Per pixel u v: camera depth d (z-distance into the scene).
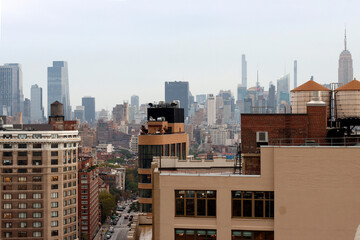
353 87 51.31
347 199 34.28
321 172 34.56
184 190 36.34
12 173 169.75
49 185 171.25
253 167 45.81
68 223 177.12
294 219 34.78
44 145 170.62
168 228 36.31
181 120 116.50
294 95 52.44
